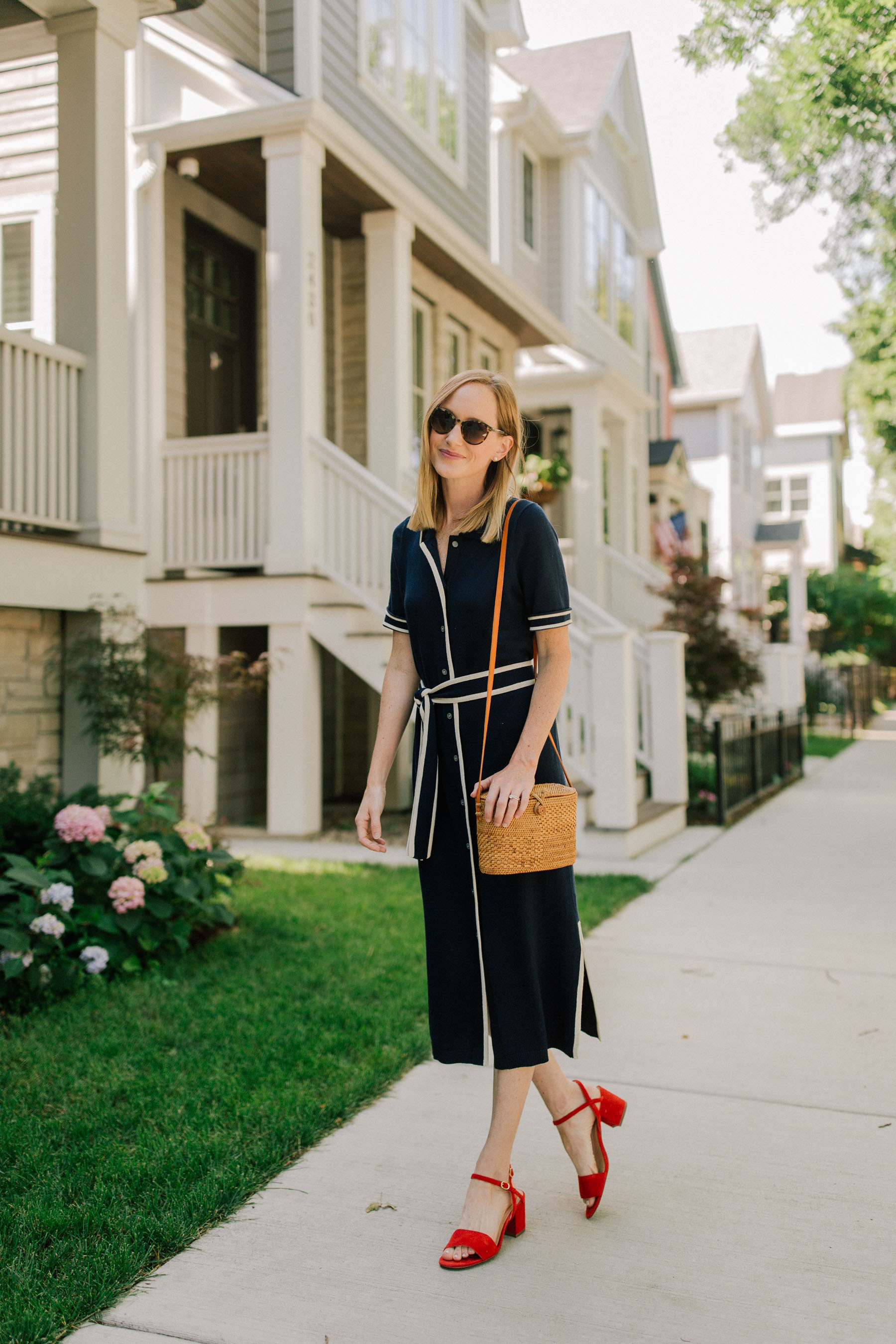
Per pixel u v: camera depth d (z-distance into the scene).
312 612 7.59
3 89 7.78
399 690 2.52
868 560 38.28
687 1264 2.22
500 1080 2.27
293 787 7.57
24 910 3.81
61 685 6.13
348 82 8.55
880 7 7.55
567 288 14.52
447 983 2.31
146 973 4.14
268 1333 1.99
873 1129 2.88
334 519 7.72
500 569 2.28
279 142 7.50
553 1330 2.00
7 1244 2.25
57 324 5.87
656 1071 3.30
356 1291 2.12
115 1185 2.49
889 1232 2.35
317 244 7.68
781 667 13.59
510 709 2.28
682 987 4.16
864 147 8.51
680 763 8.12
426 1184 2.57
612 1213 2.44
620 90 16.48
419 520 2.40
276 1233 2.35
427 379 10.41
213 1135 2.74
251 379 9.37
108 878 4.20
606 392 14.24
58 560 5.68
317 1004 3.76
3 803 4.73
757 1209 2.46
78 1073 3.16
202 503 7.91
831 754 14.88
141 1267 2.19
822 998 4.01
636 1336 1.98
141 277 7.86
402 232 8.91
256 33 8.16
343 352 9.61
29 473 5.48
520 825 2.18
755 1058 3.41
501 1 11.48
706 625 10.45
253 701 8.83
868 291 10.66
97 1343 1.96
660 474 18.70
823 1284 2.15
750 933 4.96
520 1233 2.34
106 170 5.78
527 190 14.23
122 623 6.10
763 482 30.17
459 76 10.91
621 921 5.20
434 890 2.33
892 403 13.61
